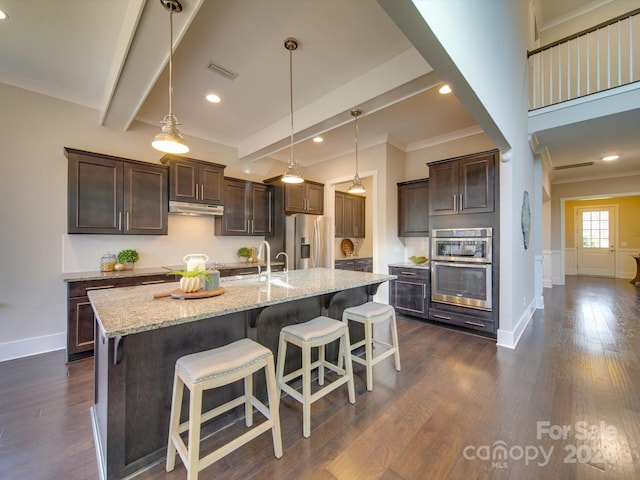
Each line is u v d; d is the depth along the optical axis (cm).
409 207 454
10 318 277
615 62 444
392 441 164
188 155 412
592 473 141
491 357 279
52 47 241
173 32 188
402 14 121
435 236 378
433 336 339
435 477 139
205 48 233
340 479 138
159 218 343
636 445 159
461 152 422
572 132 378
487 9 216
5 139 275
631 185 628
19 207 281
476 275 339
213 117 368
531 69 412
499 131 252
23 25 215
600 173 632
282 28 213
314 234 490
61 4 196
